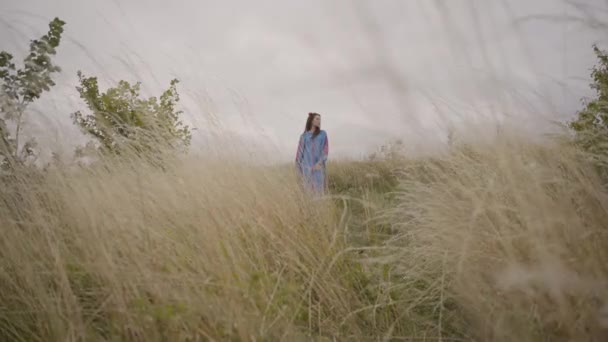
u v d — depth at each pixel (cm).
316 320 171
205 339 136
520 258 140
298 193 262
